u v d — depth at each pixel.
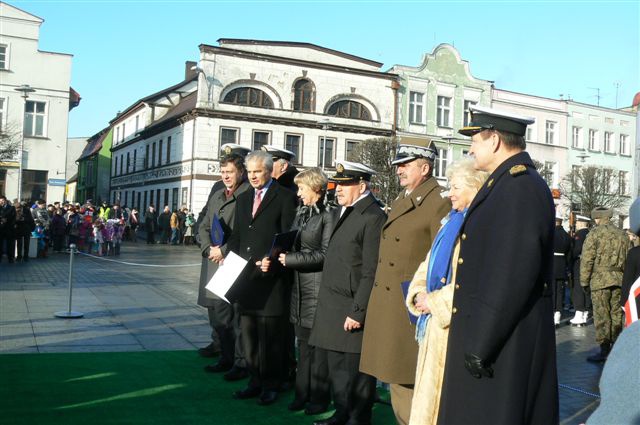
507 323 2.77
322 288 4.91
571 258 11.63
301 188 5.27
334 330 4.77
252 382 5.67
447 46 42.31
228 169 6.47
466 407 2.90
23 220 20.23
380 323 4.29
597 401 6.07
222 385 6.02
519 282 2.77
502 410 2.80
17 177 35.84
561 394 6.35
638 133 11.23
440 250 3.56
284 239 5.14
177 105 45.06
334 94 39.06
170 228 34.62
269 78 37.50
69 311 9.53
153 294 12.80
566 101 46.22
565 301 14.73
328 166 38.81
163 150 43.03
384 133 40.22
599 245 8.25
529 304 2.89
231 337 6.50
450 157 42.34
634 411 1.34
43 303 10.81
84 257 23.52
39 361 6.71
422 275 3.72
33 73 36.19
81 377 6.13
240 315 5.70
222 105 36.56
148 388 5.84
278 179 6.30
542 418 2.87
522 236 2.81
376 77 40.22
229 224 6.45
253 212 5.72
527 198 2.88
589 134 47.56
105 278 15.86
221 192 6.79
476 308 2.86
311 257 5.02
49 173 36.66
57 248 25.06
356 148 33.62
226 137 36.81
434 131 41.88
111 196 58.88
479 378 2.88
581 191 36.19
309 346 5.28
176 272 18.53
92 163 64.69
